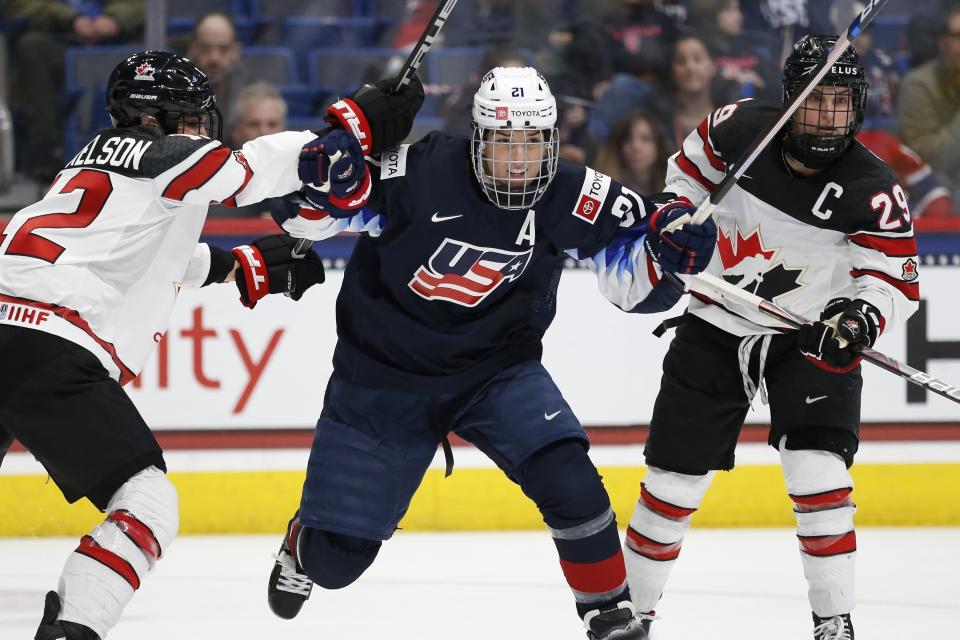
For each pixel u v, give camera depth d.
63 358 10.99
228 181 11.19
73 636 10.65
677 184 13.48
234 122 21.94
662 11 22.48
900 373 12.27
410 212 11.60
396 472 12.45
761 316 13.28
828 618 13.13
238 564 18.75
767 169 12.91
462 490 21.11
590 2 22.62
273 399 20.64
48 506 20.78
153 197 11.19
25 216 11.37
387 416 12.31
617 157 22.36
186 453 20.62
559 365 20.77
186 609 16.17
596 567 11.64
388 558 19.20
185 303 20.48
